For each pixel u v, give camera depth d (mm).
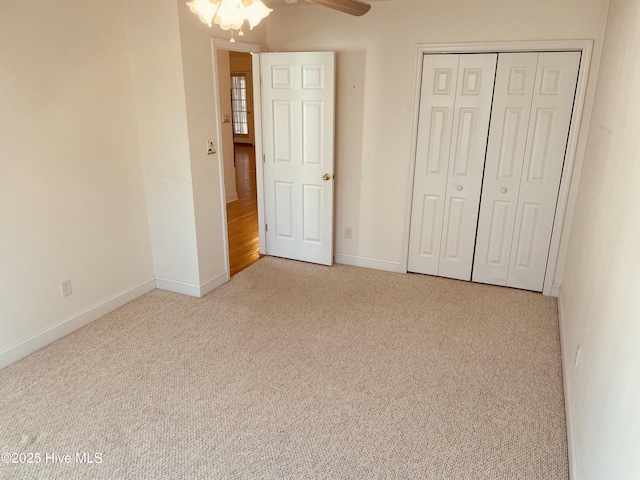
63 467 2010
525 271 3859
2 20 2504
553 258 3699
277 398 2490
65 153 2959
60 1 2797
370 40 3801
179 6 3070
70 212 3053
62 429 2242
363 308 3561
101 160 3225
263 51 4137
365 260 4406
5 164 2617
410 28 3652
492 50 3467
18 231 2736
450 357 2891
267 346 3008
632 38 1990
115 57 3213
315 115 4039
